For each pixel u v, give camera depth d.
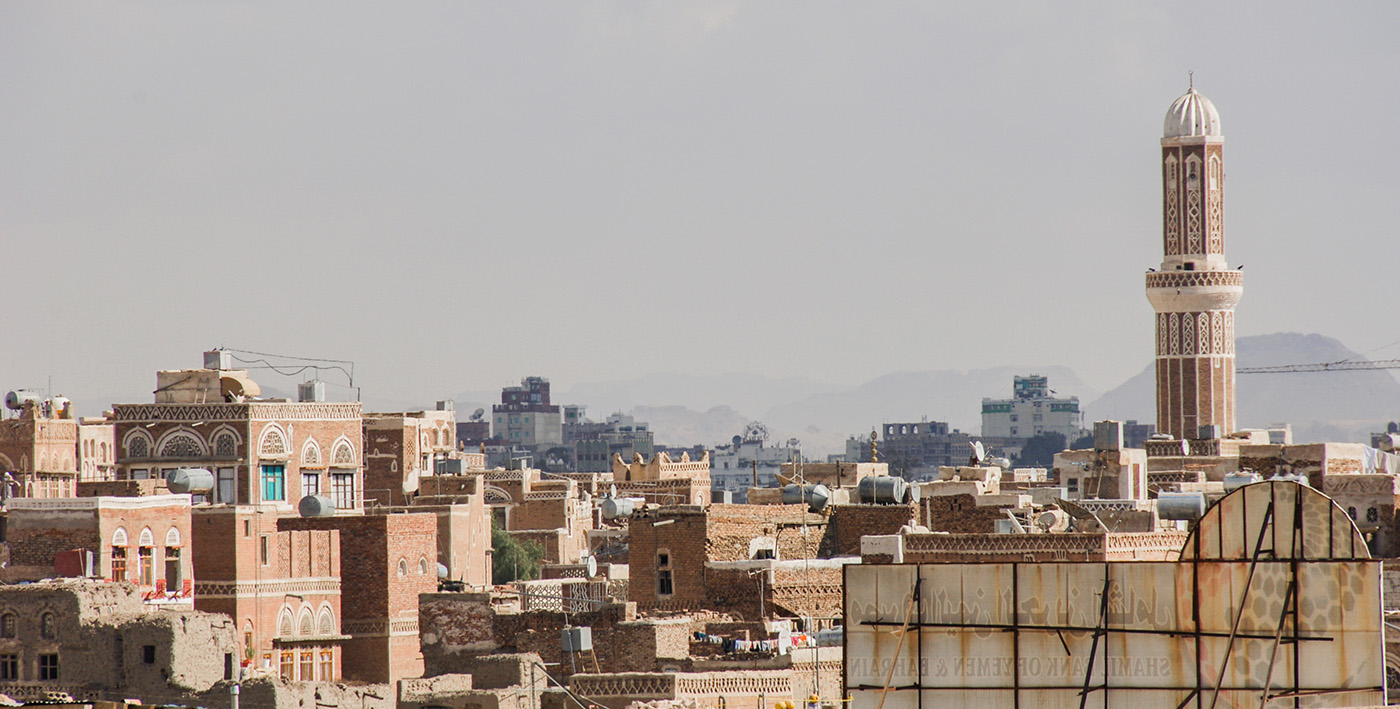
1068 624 81.19
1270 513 79.12
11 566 152.00
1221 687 79.00
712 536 164.38
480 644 163.62
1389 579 163.62
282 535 162.38
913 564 82.94
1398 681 136.38
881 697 82.56
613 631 152.62
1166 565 80.19
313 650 162.38
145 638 138.88
